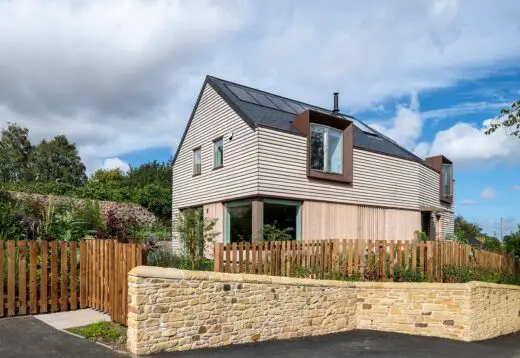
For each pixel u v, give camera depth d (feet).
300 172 48.06
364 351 25.45
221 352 22.16
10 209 35.88
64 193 83.71
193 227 40.73
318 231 49.29
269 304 26.63
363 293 33.60
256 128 44.83
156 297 20.61
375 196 56.44
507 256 48.37
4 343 19.22
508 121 38.58
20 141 161.07
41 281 24.91
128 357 19.07
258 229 43.98
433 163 74.90
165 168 146.41
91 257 26.78
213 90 55.06
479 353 27.09
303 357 22.88
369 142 60.59
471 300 31.91
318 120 50.57
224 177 50.72
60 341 19.97
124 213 72.38
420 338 30.91
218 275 23.65
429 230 69.51
